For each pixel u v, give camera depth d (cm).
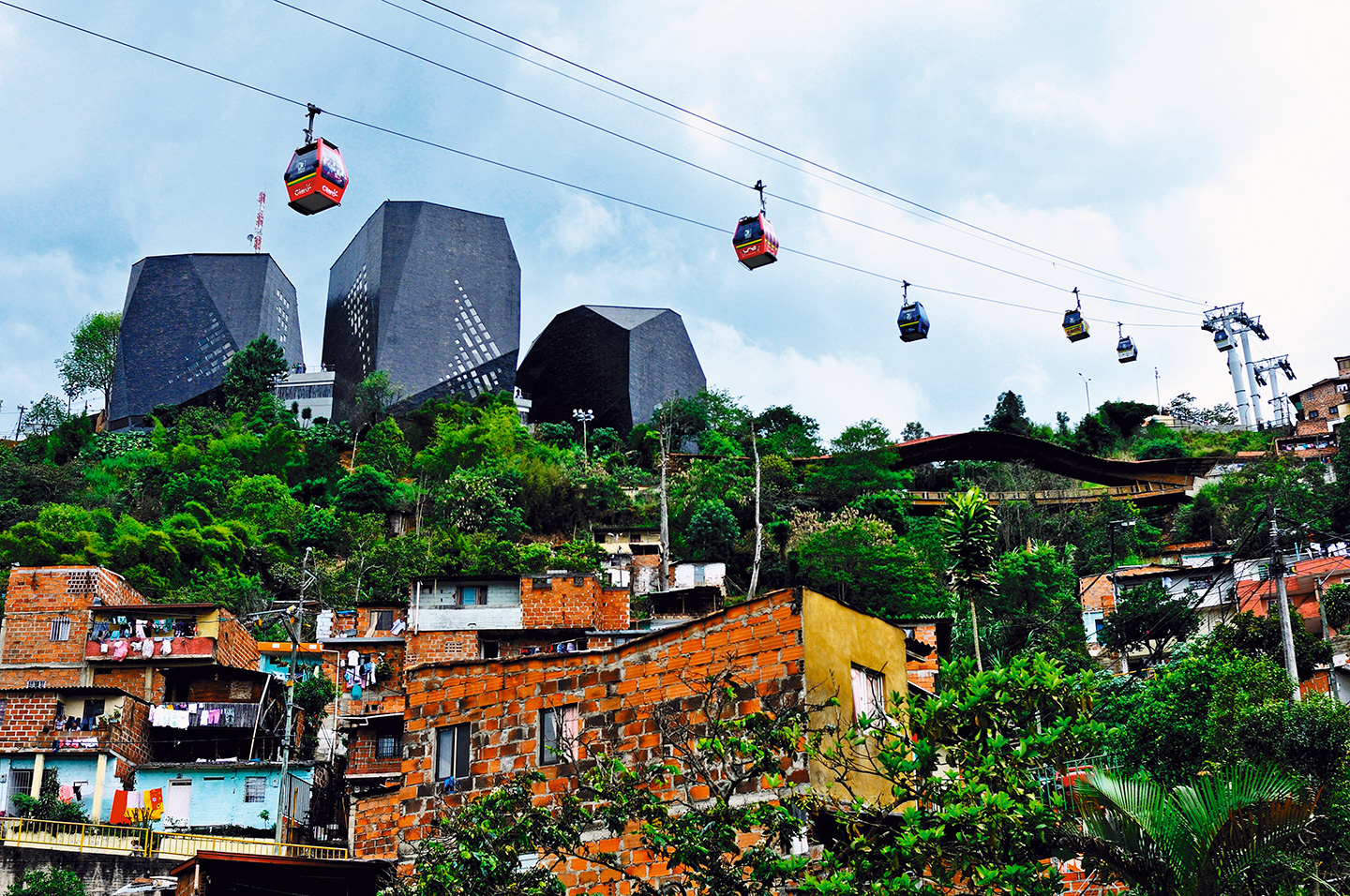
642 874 1848
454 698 2080
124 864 3600
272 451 10938
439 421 11988
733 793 1677
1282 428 12462
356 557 8056
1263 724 2348
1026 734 1627
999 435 10869
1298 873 1695
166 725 4738
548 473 9656
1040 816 1523
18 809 3994
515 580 5394
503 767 2000
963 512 3578
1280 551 3588
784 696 1814
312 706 5081
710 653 1914
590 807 1791
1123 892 1908
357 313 16025
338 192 2619
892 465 10000
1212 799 1675
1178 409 14700
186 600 7219
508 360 16025
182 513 9031
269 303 16475
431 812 2008
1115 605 5450
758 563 7744
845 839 1714
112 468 10962
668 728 1733
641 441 12000
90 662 5106
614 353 14875
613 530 9131
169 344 15825
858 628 1995
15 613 5222
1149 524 9650
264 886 2331
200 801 4150
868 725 1606
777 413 12331
